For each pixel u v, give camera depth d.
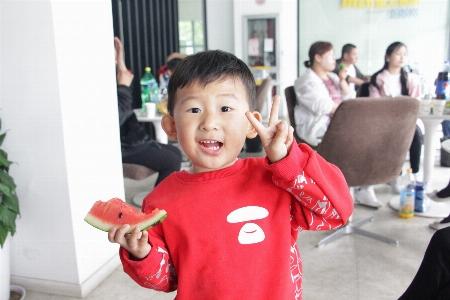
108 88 2.11
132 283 2.10
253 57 6.93
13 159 1.89
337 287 2.01
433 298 1.36
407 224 2.82
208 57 0.88
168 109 0.94
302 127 3.27
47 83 1.78
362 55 6.58
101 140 2.06
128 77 2.87
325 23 6.61
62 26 1.77
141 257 0.78
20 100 1.83
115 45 2.80
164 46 6.26
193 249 0.82
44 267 1.98
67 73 1.81
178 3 6.87
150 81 3.95
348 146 2.32
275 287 0.80
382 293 1.95
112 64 2.13
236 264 0.81
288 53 6.82
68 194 1.86
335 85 3.52
